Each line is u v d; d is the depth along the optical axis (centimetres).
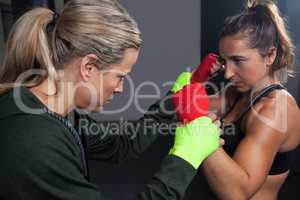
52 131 64
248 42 96
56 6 189
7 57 73
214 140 82
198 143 78
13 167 59
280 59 102
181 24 352
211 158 89
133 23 71
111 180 261
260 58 98
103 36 66
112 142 115
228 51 100
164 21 351
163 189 71
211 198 112
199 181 185
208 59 113
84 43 66
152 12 348
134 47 71
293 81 214
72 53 67
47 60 68
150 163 280
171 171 74
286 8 229
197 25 351
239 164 91
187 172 74
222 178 89
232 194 89
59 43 68
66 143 66
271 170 104
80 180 65
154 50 358
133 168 276
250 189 89
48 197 61
